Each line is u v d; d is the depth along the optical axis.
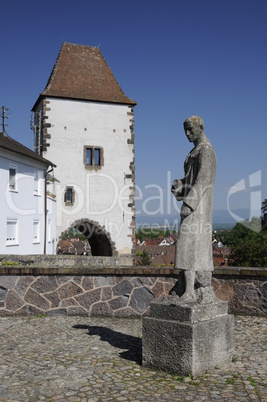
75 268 10.46
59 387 5.58
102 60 44.22
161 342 6.24
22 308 10.48
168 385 5.65
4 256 23.05
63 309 10.45
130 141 41.62
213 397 5.23
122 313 10.26
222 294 10.11
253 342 7.75
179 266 6.50
